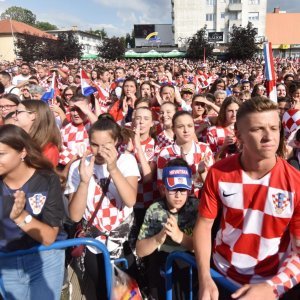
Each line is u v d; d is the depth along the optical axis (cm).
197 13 7269
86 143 477
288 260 186
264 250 192
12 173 222
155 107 653
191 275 236
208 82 1402
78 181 296
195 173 368
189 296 254
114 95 929
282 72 1533
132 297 260
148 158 421
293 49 7188
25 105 334
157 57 6181
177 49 6931
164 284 288
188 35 7369
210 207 201
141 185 379
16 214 209
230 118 448
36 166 230
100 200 293
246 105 178
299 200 180
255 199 186
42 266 238
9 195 225
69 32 4744
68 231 335
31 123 333
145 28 8075
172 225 245
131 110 676
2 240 229
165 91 670
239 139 188
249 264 197
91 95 613
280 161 187
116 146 299
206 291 186
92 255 288
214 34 6825
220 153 401
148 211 292
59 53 4441
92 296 348
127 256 312
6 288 237
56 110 569
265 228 187
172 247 285
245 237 193
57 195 232
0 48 7044
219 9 7181
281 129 194
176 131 374
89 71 1595
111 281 259
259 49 5019
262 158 177
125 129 392
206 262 198
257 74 1459
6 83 812
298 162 385
